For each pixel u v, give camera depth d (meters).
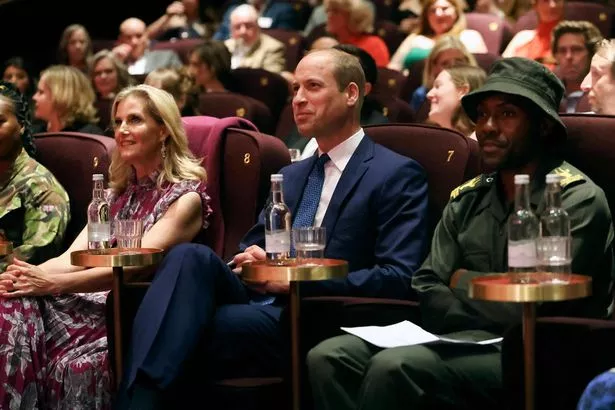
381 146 5.86
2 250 5.98
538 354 4.52
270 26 13.59
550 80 5.12
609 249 5.06
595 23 10.43
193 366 5.34
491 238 5.19
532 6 11.07
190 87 8.73
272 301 5.74
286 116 9.45
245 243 6.02
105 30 14.62
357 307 5.23
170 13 14.29
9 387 5.84
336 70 5.76
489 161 5.12
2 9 13.42
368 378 4.77
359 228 5.68
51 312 6.07
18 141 6.58
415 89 9.73
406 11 13.10
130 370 5.12
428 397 4.80
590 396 4.21
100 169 6.65
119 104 6.16
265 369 5.45
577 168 5.35
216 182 6.27
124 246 5.63
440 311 5.14
